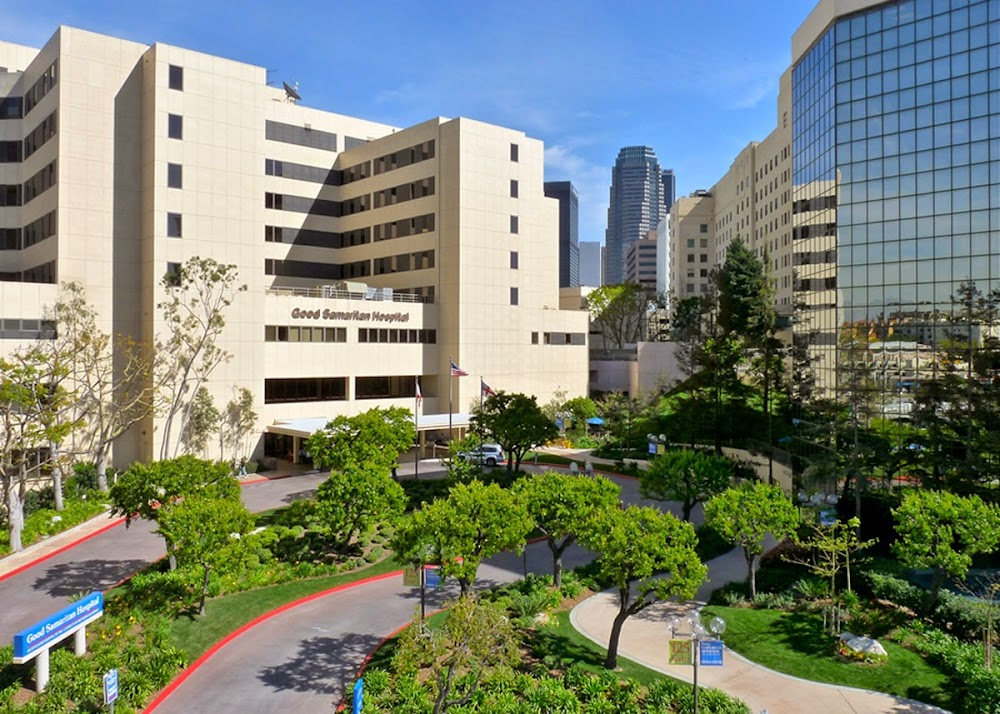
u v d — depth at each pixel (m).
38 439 38.69
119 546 37.53
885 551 34.81
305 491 50.66
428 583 24.94
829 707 20.81
